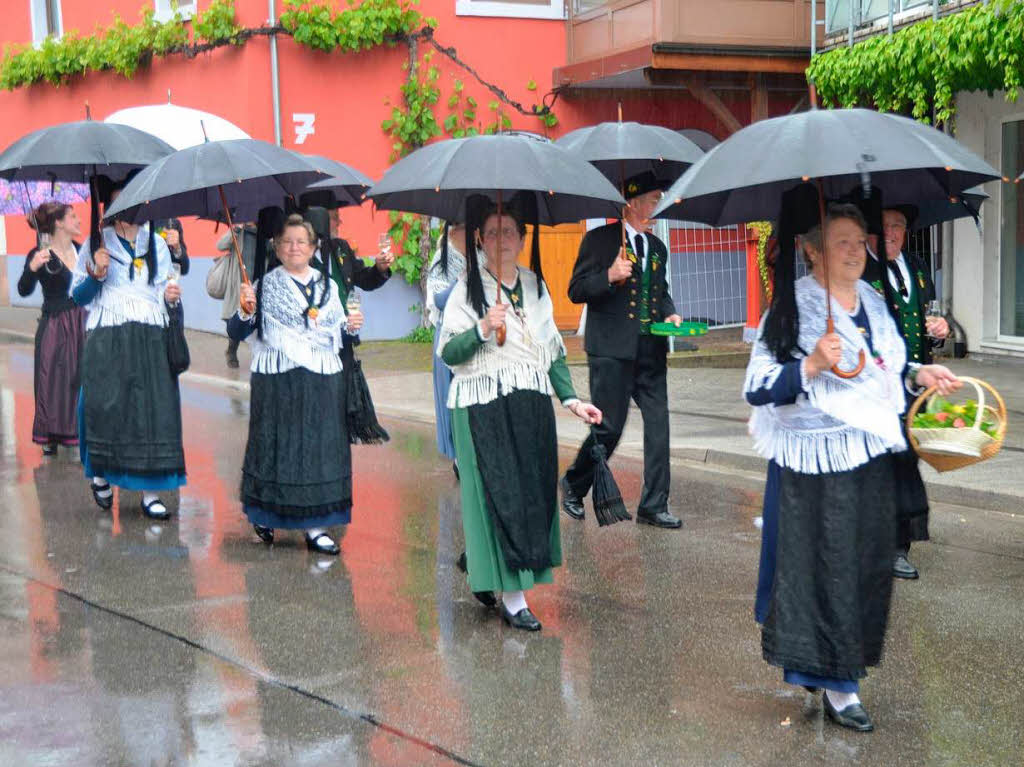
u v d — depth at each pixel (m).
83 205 19.91
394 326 17.42
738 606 5.97
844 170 3.91
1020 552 6.88
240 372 14.60
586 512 7.97
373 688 4.90
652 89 18.02
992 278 14.25
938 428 4.55
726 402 11.84
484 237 5.50
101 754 4.30
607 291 7.17
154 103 18.22
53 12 20.50
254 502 6.89
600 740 4.40
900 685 4.92
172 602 6.04
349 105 17.00
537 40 17.56
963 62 11.84
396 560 6.82
